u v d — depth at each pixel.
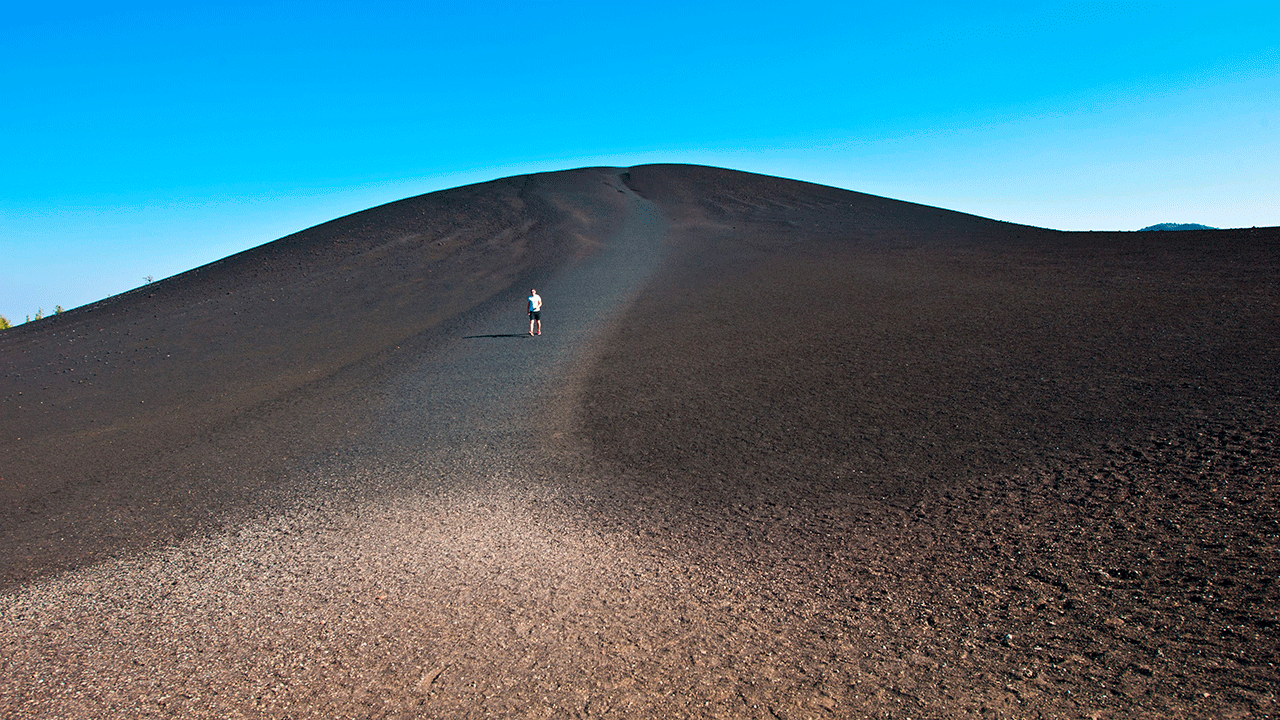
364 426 11.82
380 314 24.48
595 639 4.69
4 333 28.39
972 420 9.09
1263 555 4.82
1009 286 19.02
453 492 8.34
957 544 5.84
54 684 4.65
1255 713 3.26
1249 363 9.41
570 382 13.59
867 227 40.00
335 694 4.21
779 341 15.43
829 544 6.14
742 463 8.60
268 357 19.00
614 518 7.17
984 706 3.61
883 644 4.39
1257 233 22.67
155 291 33.34
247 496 8.84
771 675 4.10
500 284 28.97
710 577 5.63
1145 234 26.73
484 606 5.32
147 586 6.33
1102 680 3.74
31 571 7.07
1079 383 9.86
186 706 4.22
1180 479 6.33
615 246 36.53
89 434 12.95
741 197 53.66
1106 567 5.07
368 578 6.04
